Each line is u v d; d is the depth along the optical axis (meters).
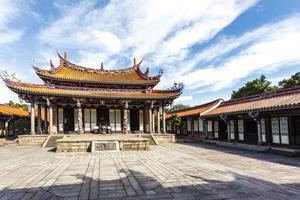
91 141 22.38
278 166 13.85
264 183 10.02
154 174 11.96
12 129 38.91
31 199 8.34
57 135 29.44
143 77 40.22
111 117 38.34
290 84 45.91
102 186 9.84
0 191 9.28
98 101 36.09
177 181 10.52
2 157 18.50
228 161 15.90
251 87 46.44
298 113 18.42
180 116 42.03
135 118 39.53
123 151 21.92
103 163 15.38
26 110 46.28
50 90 31.70
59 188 9.60
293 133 19.98
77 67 38.56
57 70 35.38
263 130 22.84
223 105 33.53
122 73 41.34
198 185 9.83
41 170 13.24
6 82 28.33
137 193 8.87
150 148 24.89
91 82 36.09
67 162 15.85
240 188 9.31
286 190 8.99
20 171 13.02
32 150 23.39
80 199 8.29
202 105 39.28
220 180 10.60
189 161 16.03
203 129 36.47
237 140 27.62
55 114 34.66
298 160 15.98
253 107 22.95
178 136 43.16
